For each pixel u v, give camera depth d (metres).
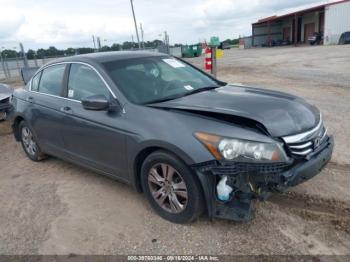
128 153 3.46
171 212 3.32
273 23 55.66
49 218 3.65
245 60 24.50
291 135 2.95
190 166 2.96
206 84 4.27
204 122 3.00
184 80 4.18
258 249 2.90
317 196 3.66
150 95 3.69
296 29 47.66
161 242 3.09
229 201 3.00
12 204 4.05
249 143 2.79
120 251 3.02
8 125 8.13
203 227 3.24
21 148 6.30
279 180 2.81
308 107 3.54
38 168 5.14
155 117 3.26
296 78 12.82
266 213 3.38
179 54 41.12
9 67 21.95
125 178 3.69
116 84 3.71
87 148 4.04
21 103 5.20
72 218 3.61
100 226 3.42
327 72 13.96
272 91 3.89
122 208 3.72
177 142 2.99
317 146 3.19
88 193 4.15
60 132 4.40
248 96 3.57
